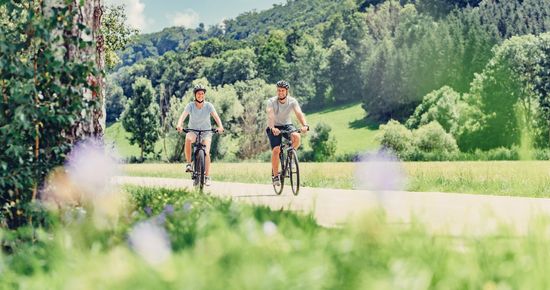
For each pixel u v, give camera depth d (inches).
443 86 6333.7
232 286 121.0
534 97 4992.6
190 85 7618.1
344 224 173.3
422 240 157.6
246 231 171.5
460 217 357.7
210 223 211.9
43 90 339.6
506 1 7209.6
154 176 1429.6
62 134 345.1
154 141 5369.1
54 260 174.4
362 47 7706.7
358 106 7445.9
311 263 130.6
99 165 347.3
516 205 475.5
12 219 327.3
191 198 414.9
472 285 130.6
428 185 768.3
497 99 5098.4
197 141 590.9
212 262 137.6
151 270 132.3
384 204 158.4
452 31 6840.6
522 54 5059.1
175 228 231.3
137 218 307.4
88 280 140.1
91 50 352.8
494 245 154.3
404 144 5388.8
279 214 265.0
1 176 319.6
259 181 1003.3
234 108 5064.0
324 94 7780.5
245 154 5078.7
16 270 193.9
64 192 338.3
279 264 130.9
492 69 5147.6
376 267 135.3
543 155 4003.4
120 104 7706.7
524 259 142.6
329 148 6003.9
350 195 604.4
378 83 6865.2
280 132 601.0
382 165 155.5
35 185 332.5
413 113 6614.2
